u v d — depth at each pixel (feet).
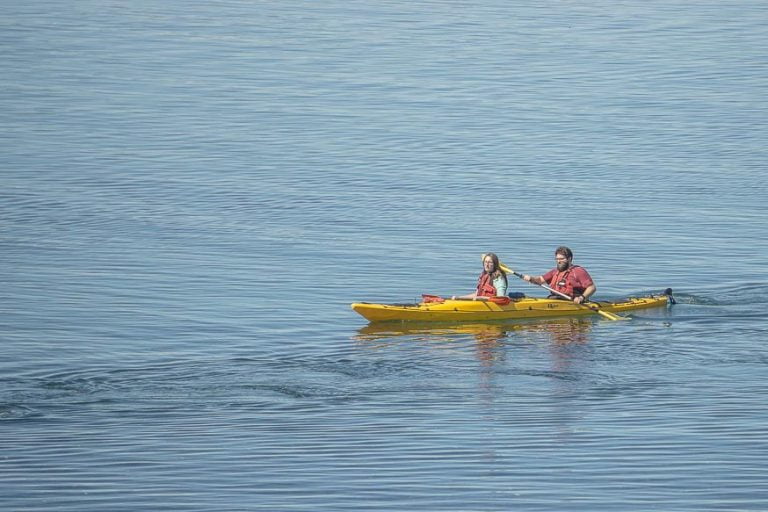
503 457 162.20
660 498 142.72
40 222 384.68
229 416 189.67
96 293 295.89
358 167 486.79
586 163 494.18
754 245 355.77
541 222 388.78
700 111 613.93
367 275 319.47
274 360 233.55
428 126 578.25
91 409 195.11
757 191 437.99
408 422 184.03
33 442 173.47
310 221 390.21
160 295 294.66
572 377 215.51
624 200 423.64
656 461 159.22
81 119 589.73
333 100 646.33
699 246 355.15
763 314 274.57
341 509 140.26
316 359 233.76
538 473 154.10
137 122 584.40
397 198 428.56
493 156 510.17
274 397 203.00
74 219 389.60
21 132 555.69
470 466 157.99
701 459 159.94
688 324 264.93
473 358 232.94
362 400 200.23
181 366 228.43
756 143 536.42
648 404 195.00
